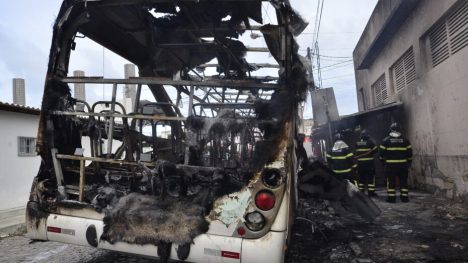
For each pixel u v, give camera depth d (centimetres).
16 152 992
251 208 275
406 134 1020
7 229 674
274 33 325
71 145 368
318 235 523
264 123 303
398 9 895
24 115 1023
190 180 307
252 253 267
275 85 304
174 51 487
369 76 1433
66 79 349
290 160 296
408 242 464
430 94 834
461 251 419
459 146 706
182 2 360
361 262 398
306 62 367
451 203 706
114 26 407
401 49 1014
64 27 351
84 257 446
